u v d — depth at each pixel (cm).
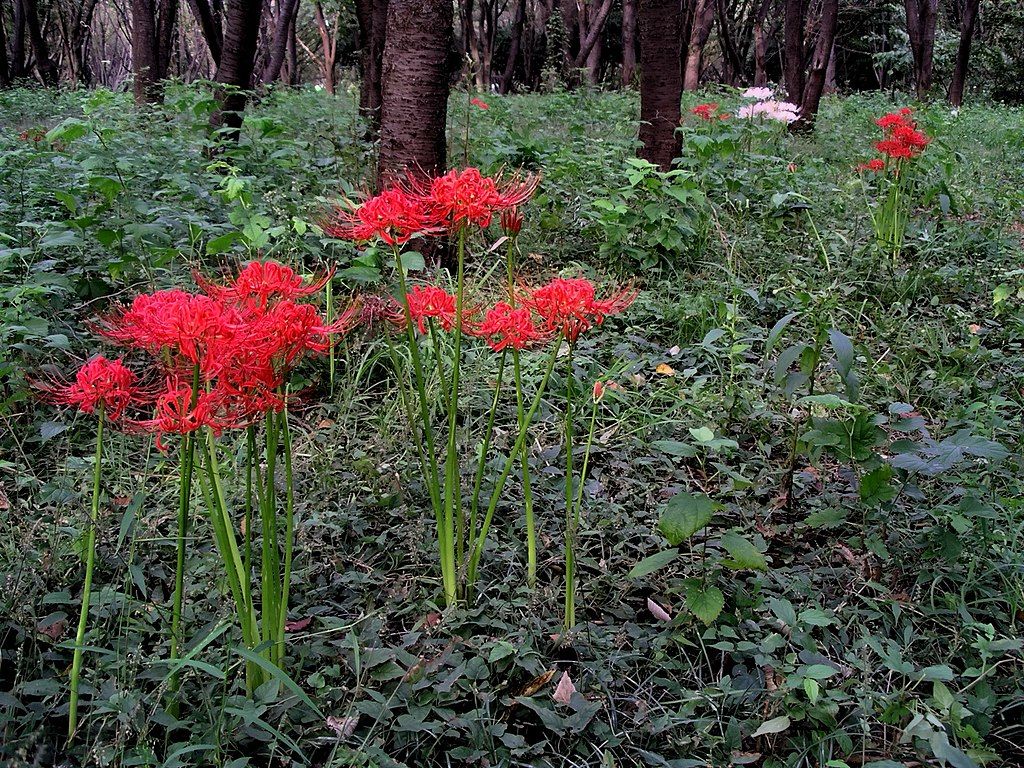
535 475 335
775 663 231
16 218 486
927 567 279
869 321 481
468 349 416
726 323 448
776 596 273
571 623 256
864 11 2466
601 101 1243
